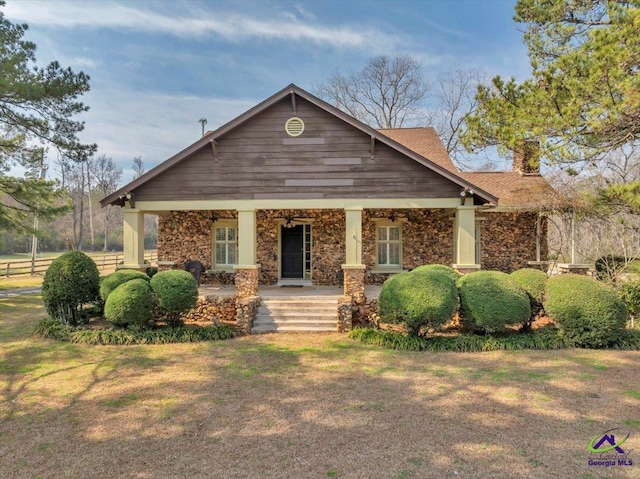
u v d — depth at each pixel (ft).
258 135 37.17
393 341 28.43
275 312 35.42
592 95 29.01
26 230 52.75
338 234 47.78
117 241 187.21
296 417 16.93
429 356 26.18
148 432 15.70
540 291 30.71
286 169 36.94
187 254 49.19
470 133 39.40
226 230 49.67
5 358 25.98
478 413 17.28
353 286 35.60
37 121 45.01
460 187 36.17
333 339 30.81
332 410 17.65
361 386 20.67
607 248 51.06
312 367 23.91
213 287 45.68
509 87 36.11
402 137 57.98
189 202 37.35
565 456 13.75
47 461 13.62
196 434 15.48
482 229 50.21
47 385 21.08
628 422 16.39
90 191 168.14
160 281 31.50
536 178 53.72
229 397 19.26
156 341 29.68
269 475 12.59
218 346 28.81
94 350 27.81
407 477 12.44
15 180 49.16
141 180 37.04
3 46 40.34
